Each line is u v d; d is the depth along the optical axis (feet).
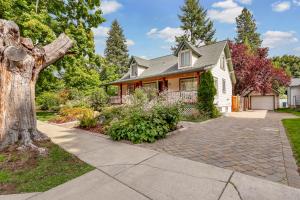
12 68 16.42
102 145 16.93
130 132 18.11
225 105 56.70
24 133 16.35
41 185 9.45
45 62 19.35
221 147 15.23
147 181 9.39
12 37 16.78
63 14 43.42
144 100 29.63
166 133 20.10
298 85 72.08
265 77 65.67
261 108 76.84
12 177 10.38
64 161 12.73
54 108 62.85
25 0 35.24
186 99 40.34
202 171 10.33
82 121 27.73
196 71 41.22
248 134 20.20
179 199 7.66
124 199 7.82
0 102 15.85
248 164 11.19
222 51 51.57
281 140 16.96
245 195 7.72
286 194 7.70
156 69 61.41
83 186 9.17
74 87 66.74
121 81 62.64
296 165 10.83
